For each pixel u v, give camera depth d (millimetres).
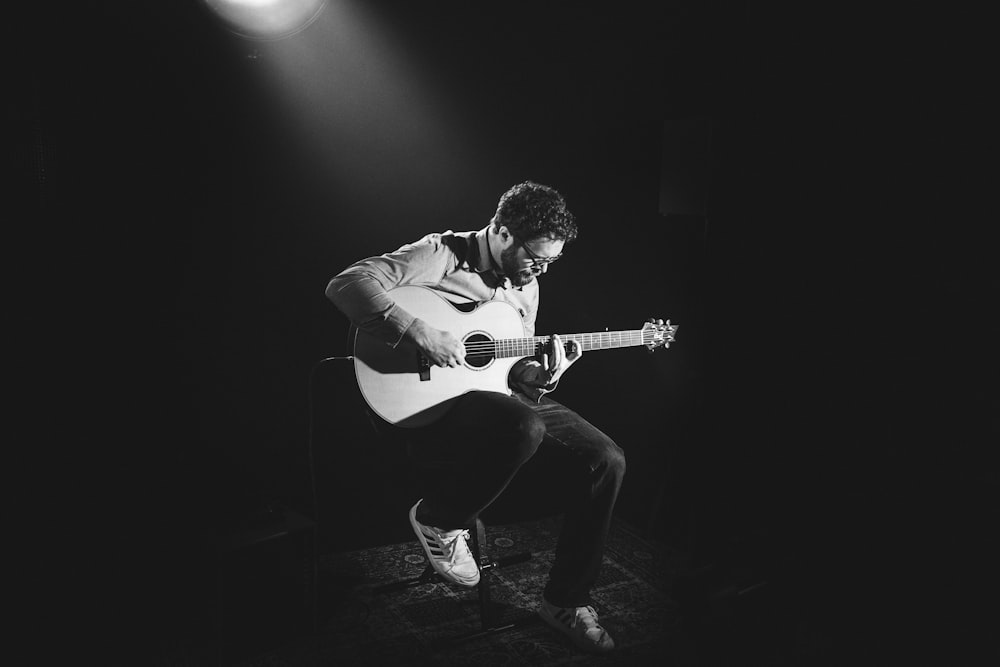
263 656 2373
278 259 3156
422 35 3260
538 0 3441
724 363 2832
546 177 3629
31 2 2609
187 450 3033
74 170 2756
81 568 2635
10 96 2600
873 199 2619
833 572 2520
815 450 2738
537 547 3168
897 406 2613
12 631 2363
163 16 2830
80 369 2830
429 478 2596
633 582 2920
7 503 2701
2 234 2652
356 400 3285
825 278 2717
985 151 2430
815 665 2318
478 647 2461
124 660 2297
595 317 3658
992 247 2445
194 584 2645
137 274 2904
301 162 3148
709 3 3031
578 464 2494
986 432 2463
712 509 2850
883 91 2570
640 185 3439
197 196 2979
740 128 2750
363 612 2627
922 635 2387
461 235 2639
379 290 2395
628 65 3418
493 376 2586
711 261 2830
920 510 2531
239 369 3125
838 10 2594
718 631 2379
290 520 2459
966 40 2426
